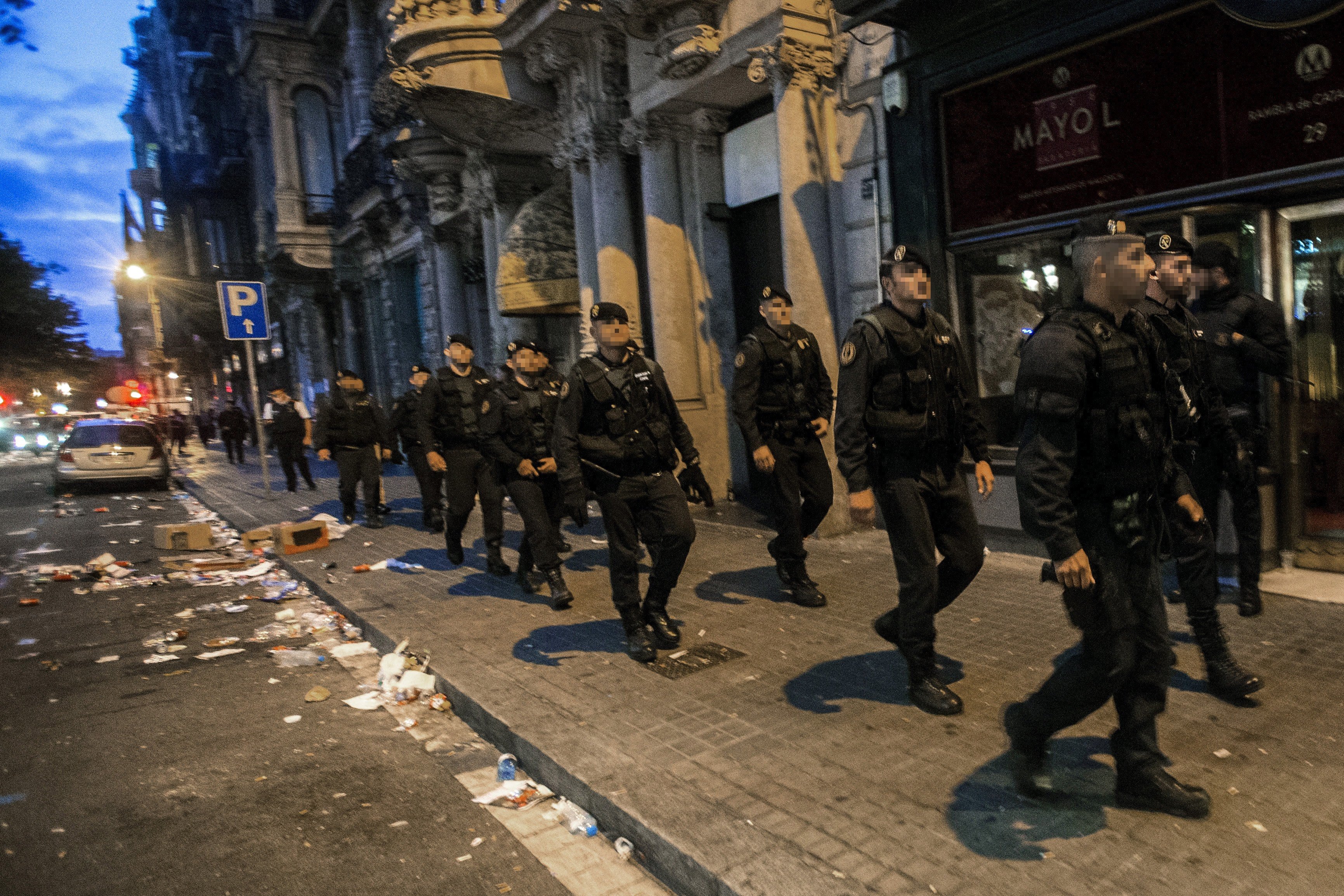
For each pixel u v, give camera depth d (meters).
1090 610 2.32
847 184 6.84
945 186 6.04
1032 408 2.27
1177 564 3.26
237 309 11.79
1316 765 2.70
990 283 5.96
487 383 6.82
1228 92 4.48
